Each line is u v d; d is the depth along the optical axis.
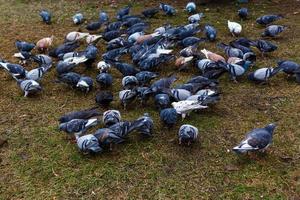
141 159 4.83
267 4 9.33
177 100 5.57
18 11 9.55
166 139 5.14
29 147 5.11
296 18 8.52
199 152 4.90
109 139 4.82
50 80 6.58
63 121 5.22
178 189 4.41
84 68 6.89
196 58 6.66
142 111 5.69
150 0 9.88
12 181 4.59
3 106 5.96
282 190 4.34
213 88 5.79
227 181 4.48
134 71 6.36
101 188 4.46
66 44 7.19
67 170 4.71
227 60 6.70
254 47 7.36
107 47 7.13
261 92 6.04
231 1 9.54
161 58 6.50
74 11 9.42
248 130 5.24
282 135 5.12
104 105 5.79
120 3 9.78
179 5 9.49
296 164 4.66
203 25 8.37
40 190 4.46
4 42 7.99
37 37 8.16
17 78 6.40
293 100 5.81
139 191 4.41
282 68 6.14
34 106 5.93
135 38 7.25
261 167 4.63
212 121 5.43
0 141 5.16
